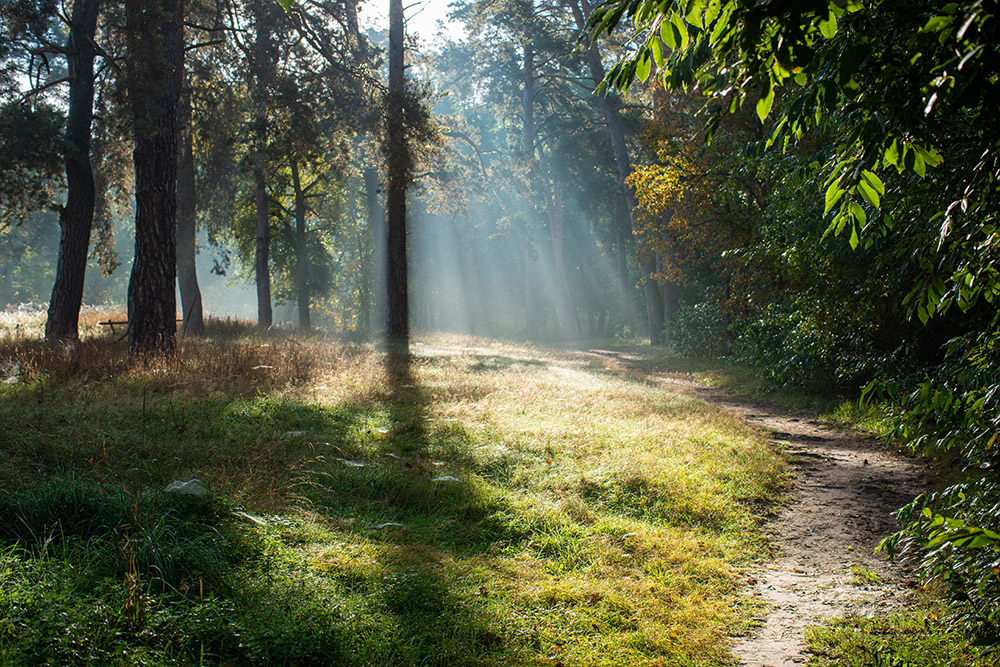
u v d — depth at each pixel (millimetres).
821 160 3994
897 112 2805
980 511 3725
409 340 25031
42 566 3945
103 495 4996
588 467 7934
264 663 3500
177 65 14086
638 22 2775
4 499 4844
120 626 3465
